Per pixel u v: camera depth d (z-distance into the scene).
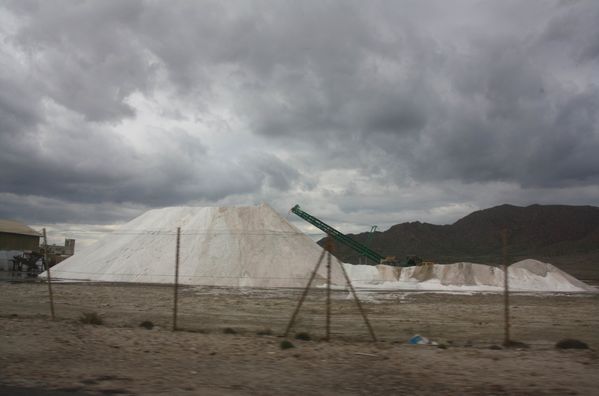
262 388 8.95
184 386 8.94
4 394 8.02
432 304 30.67
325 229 63.66
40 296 29.38
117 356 11.56
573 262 111.88
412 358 11.84
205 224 50.56
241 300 29.91
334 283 44.38
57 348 12.18
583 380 9.71
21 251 65.75
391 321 21.97
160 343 13.42
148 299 29.38
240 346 13.27
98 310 23.72
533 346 14.66
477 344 15.88
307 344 13.83
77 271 46.44
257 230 49.81
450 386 9.22
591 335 18.81
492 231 163.62
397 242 148.12
